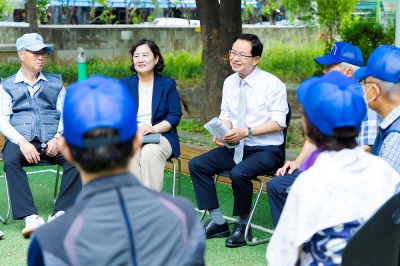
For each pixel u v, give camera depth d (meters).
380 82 3.23
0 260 4.82
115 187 1.85
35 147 5.71
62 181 5.57
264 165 5.07
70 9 23.11
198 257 1.88
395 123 3.13
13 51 13.52
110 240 1.78
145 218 1.83
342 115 2.30
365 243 2.30
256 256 4.85
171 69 13.93
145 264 1.80
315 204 2.26
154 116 5.70
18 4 22.41
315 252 2.32
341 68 4.88
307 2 14.68
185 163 7.70
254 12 24.67
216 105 8.66
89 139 1.84
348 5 13.66
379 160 2.43
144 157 5.43
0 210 6.30
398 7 6.42
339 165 2.31
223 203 6.40
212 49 8.84
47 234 1.77
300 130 8.92
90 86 1.91
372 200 2.32
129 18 23.88
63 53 15.31
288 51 15.43
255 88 5.21
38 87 5.82
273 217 4.68
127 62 15.20
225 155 5.27
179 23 23.16
